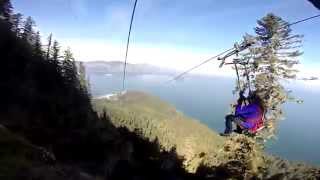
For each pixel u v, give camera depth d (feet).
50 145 84.69
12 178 32.83
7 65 241.96
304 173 85.25
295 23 17.66
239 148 96.43
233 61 34.76
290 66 111.34
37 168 37.24
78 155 84.69
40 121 154.30
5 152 38.88
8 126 95.09
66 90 279.28
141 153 120.57
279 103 113.80
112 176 65.31
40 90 252.01
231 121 33.88
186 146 165.27
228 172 95.86
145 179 71.51
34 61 268.82
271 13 99.55
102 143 106.93
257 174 90.79
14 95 206.28
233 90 111.45
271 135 114.93
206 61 27.02
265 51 103.86
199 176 100.12
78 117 198.39
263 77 107.24
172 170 90.17
